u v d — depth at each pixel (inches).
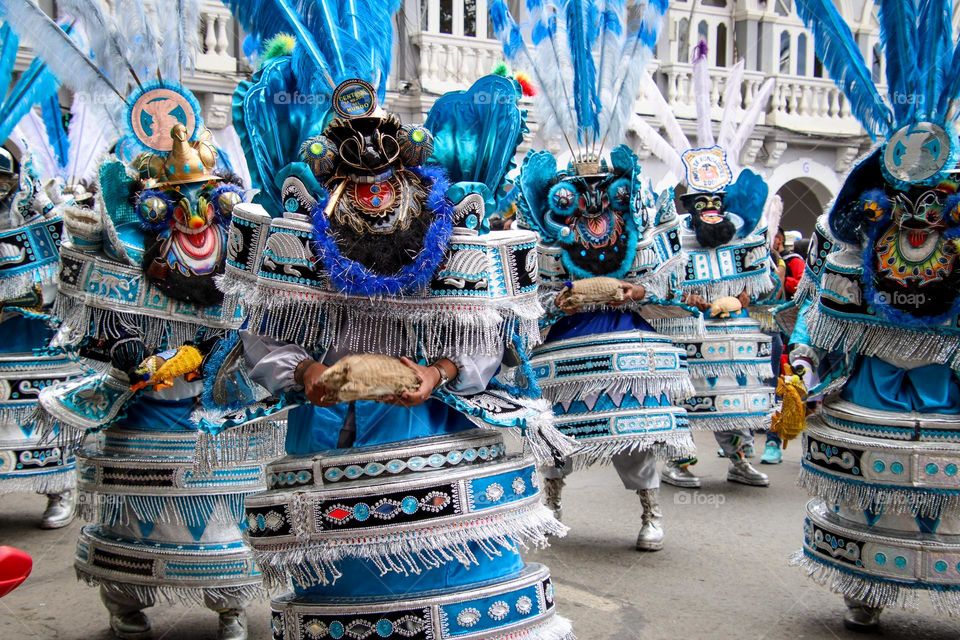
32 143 283.6
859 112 164.9
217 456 140.4
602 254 220.1
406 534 102.2
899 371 162.2
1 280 232.1
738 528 244.1
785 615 181.3
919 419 157.0
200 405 136.2
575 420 218.4
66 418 156.1
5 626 178.5
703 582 201.3
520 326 113.7
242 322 109.6
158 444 157.8
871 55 522.3
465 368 108.3
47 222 235.9
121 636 169.3
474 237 106.2
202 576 156.9
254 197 113.9
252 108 111.8
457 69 444.8
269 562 105.1
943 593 155.2
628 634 172.1
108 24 169.3
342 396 100.4
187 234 156.1
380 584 105.4
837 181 576.1
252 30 124.4
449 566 106.3
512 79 113.4
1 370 240.7
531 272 111.0
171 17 171.3
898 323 156.5
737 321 286.8
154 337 157.8
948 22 154.8
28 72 237.1
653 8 225.1
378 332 106.2
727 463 331.6
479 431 111.1
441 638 102.7
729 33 544.4
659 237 225.3
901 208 154.0
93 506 164.2
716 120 528.1
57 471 245.9
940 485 153.8
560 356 221.0
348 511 102.3
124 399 159.8
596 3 226.1
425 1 434.0
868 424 160.2
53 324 191.3
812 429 169.3
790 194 607.2
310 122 114.4
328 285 103.7
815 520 170.6
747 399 287.6
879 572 158.7
